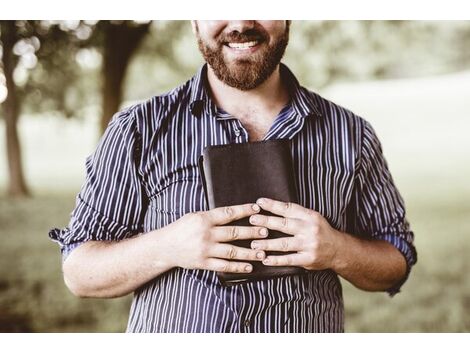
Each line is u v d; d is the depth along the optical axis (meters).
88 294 1.03
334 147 1.03
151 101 1.02
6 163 5.60
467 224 4.44
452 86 5.47
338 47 5.39
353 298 3.74
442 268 4.05
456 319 3.55
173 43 5.51
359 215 1.10
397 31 5.37
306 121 1.02
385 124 5.57
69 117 5.74
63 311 3.61
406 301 3.73
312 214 0.91
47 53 5.16
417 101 5.58
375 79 5.50
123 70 5.02
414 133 5.52
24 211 5.09
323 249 0.91
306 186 1.00
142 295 1.02
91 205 1.01
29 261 4.25
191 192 0.97
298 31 5.33
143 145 0.99
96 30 4.90
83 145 6.17
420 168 5.25
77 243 1.03
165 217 0.99
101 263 0.97
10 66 5.25
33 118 6.04
